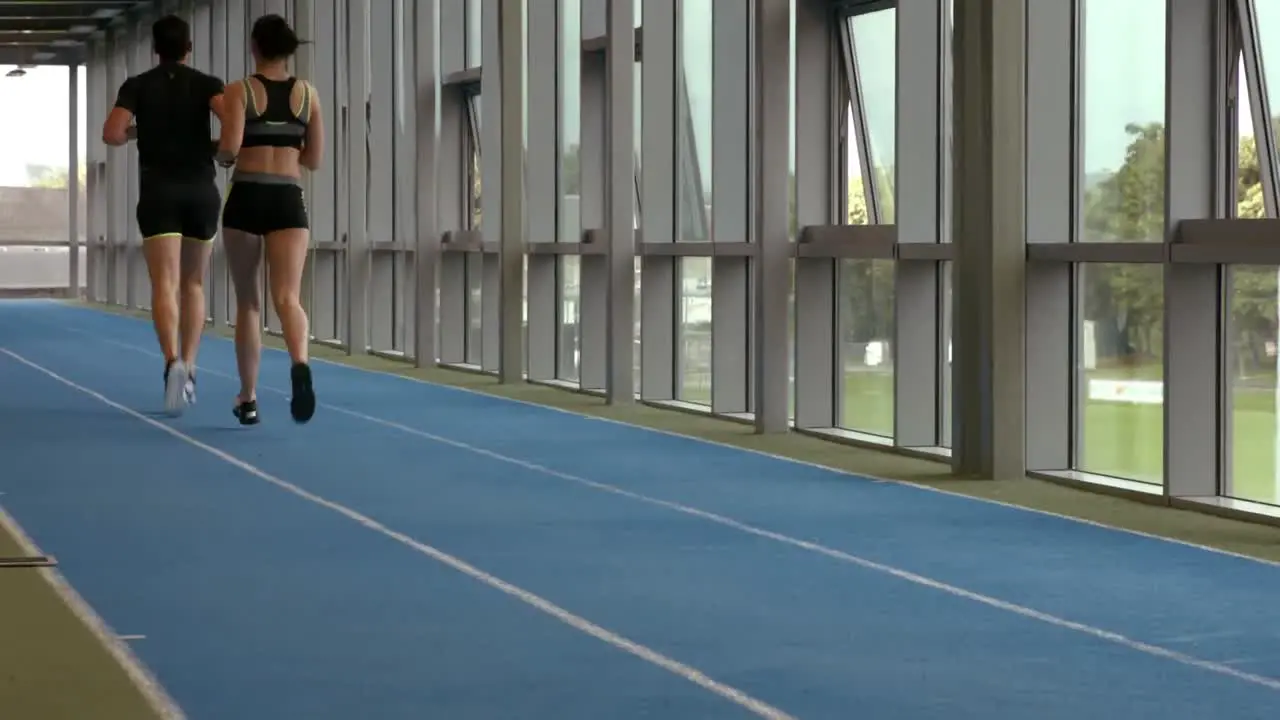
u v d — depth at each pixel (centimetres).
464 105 2044
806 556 736
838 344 1277
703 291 1473
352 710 476
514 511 862
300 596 641
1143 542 780
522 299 1741
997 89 1014
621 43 1496
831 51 1280
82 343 2353
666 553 741
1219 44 899
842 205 1284
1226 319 908
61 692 495
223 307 2859
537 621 597
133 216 3481
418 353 1969
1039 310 1027
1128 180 1009
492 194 1858
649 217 1506
